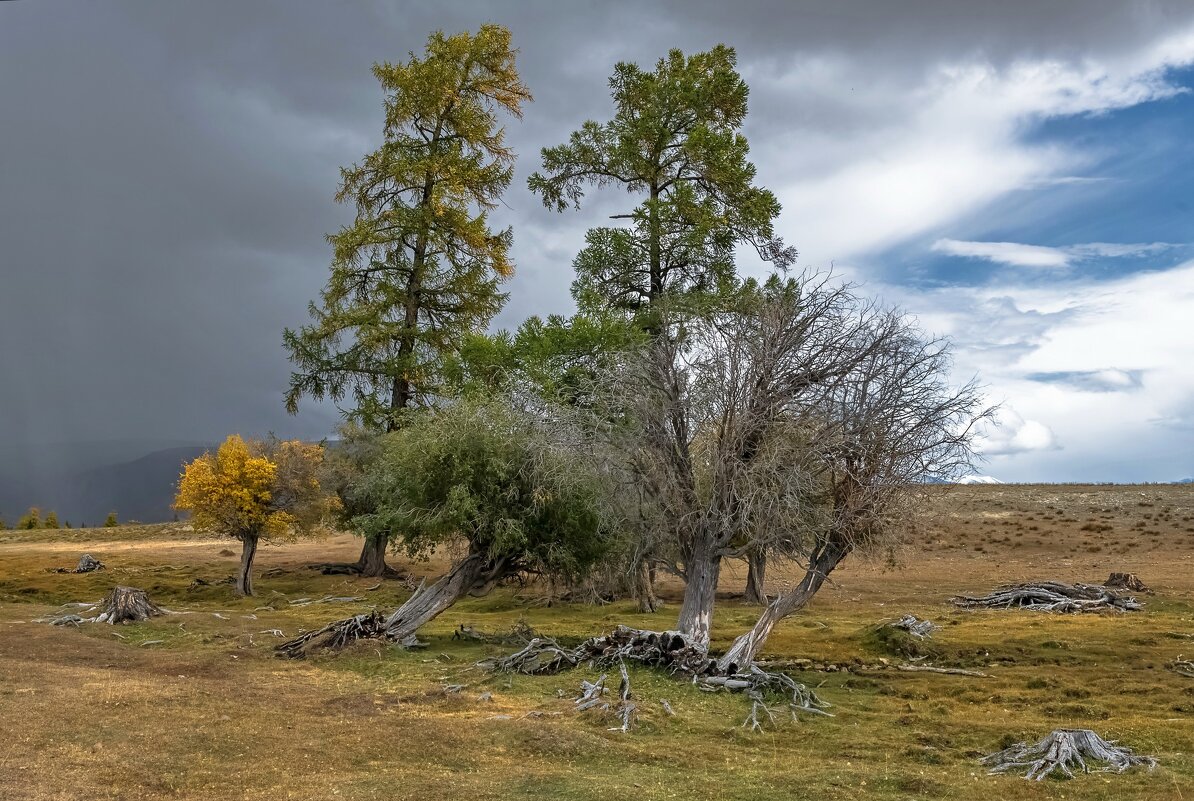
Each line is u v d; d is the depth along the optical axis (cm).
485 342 3033
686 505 1705
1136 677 1672
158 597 2959
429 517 1952
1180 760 1070
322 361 3722
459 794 859
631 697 1361
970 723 1291
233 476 2936
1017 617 2612
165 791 843
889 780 966
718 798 888
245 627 2147
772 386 1661
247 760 962
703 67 3431
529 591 3100
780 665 1769
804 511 1622
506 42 3991
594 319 2825
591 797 865
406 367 3628
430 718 1207
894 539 1639
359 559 3900
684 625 1694
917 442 1589
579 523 1980
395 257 3825
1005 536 4812
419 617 1911
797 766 1044
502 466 1933
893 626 2077
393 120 3862
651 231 3120
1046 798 918
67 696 1221
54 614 2317
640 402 1742
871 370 1617
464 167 3800
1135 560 4062
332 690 1422
